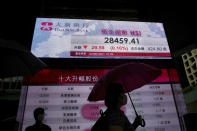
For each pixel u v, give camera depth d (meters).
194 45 4.86
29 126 3.14
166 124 3.67
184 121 3.70
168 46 4.48
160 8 5.35
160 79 4.06
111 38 4.38
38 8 4.77
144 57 4.25
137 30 4.62
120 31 4.53
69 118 3.55
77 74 3.92
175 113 3.79
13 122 3.46
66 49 4.11
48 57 3.96
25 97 3.57
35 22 4.39
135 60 4.18
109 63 4.08
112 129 1.31
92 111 3.65
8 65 2.31
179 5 5.18
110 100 1.55
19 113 3.44
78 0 5.37
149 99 3.87
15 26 4.37
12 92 3.87
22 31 4.37
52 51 4.04
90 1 5.42
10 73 2.30
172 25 4.98
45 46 4.08
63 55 4.03
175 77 4.11
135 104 3.79
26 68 2.37
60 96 3.70
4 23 4.35
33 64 2.32
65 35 4.29
